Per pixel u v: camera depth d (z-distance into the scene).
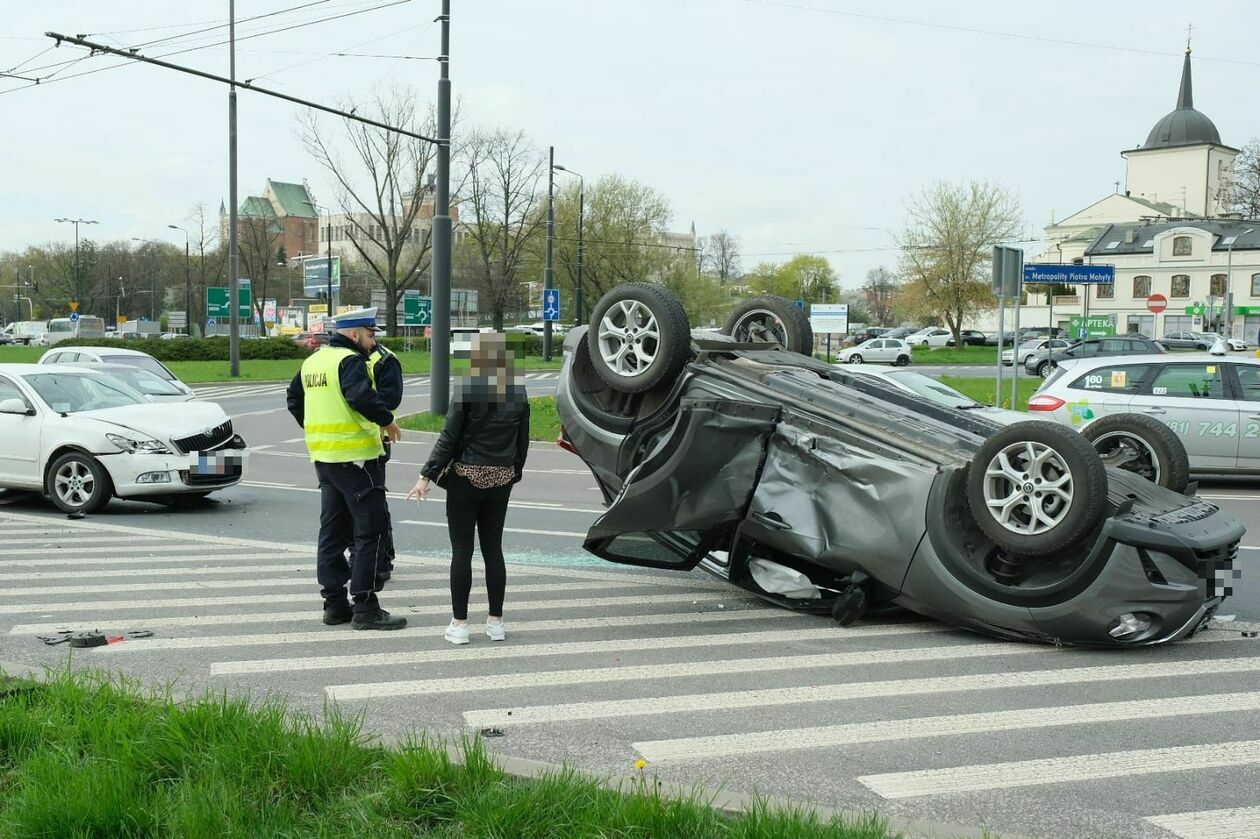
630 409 7.54
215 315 57.84
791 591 6.82
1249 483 14.05
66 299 107.44
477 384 6.14
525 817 3.46
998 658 6.00
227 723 4.17
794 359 7.72
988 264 68.31
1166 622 5.89
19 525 10.75
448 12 21.23
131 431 11.35
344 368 6.42
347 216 64.81
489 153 65.31
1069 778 4.28
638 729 4.83
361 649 6.15
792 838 3.33
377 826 3.45
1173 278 81.12
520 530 10.51
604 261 68.19
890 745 4.64
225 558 8.94
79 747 4.08
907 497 6.29
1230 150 101.88
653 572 8.41
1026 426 5.95
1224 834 3.77
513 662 5.91
